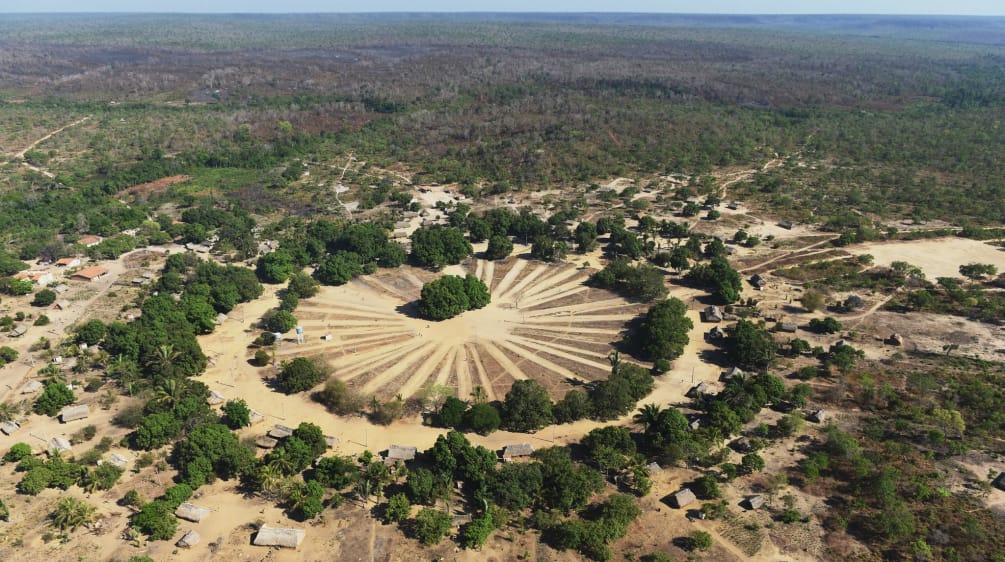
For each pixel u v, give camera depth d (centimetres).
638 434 13562
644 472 11925
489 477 11762
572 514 11512
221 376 15875
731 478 12062
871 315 18488
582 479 11569
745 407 13712
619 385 14200
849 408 14162
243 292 19725
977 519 10919
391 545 10781
